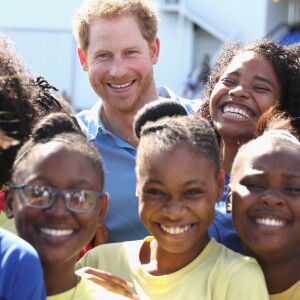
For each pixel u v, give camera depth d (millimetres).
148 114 4570
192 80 22781
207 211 4137
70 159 3764
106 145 5734
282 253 4277
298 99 5273
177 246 4137
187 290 4129
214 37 26688
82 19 5941
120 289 4176
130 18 5824
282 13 26047
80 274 4191
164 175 4043
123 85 5801
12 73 4312
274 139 4363
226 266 4141
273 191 4199
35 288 3375
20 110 4297
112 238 5461
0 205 4531
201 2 25812
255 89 5199
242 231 4316
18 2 25109
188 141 4109
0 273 3326
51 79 25062
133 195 5488
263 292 4051
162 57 25953
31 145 3902
